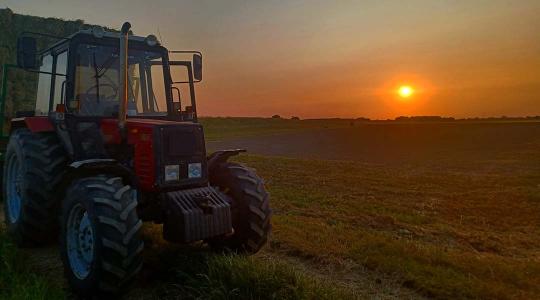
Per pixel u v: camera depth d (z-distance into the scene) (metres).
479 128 56.06
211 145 39.47
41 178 4.97
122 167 4.28
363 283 4.42
